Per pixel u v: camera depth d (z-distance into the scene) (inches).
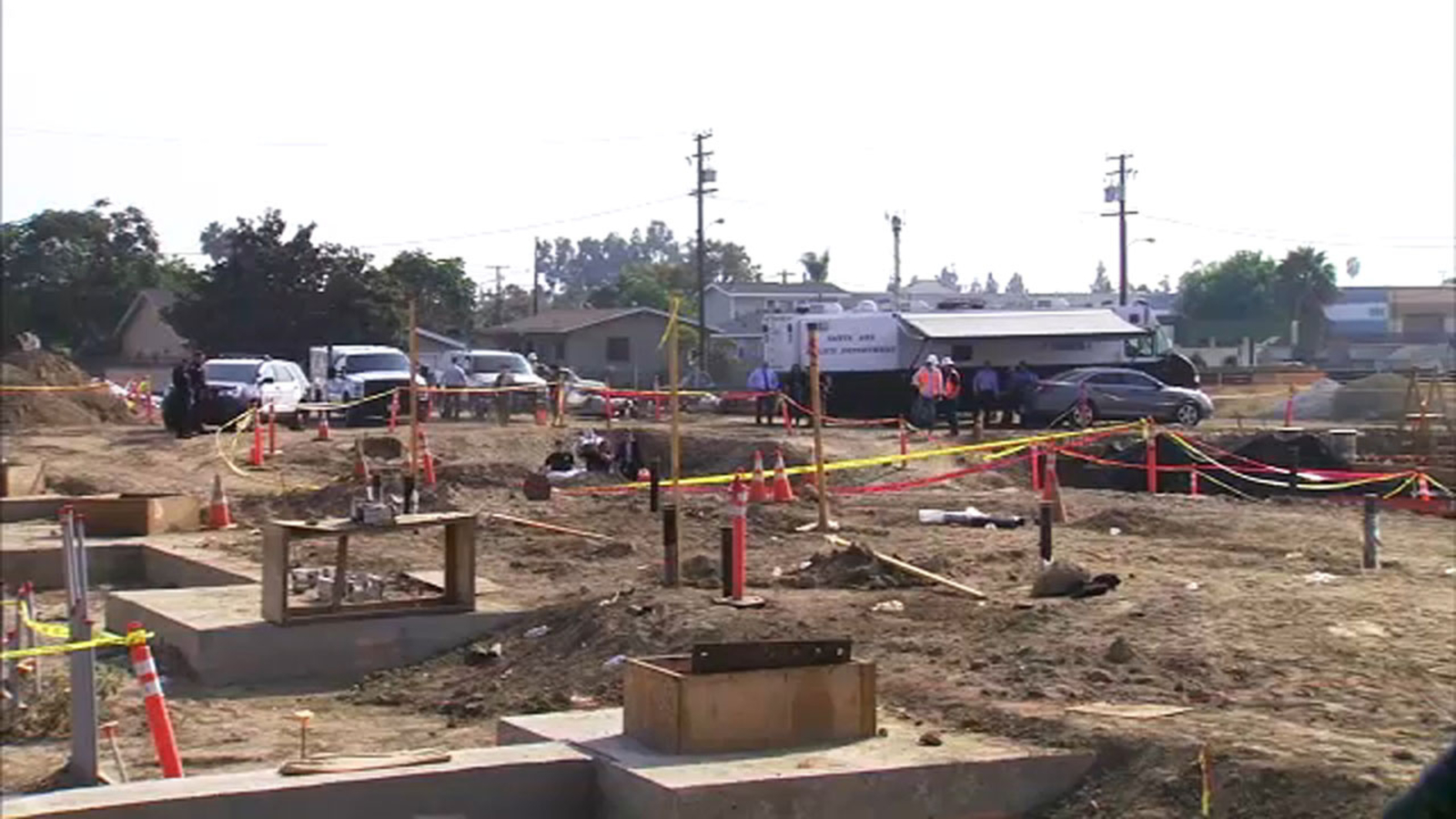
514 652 579.8
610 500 975.0
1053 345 1973.4
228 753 465.7
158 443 1430.9
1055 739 391.5
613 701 489.7
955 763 368.8
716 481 1031.6
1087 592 577.3
